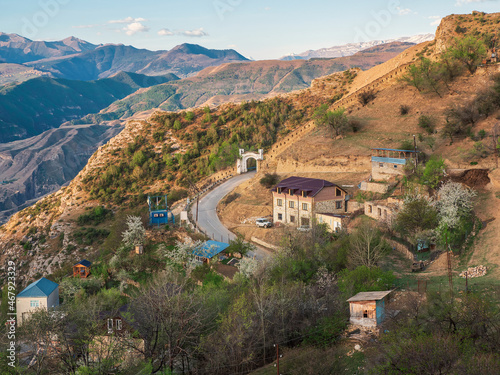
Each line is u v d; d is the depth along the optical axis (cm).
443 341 2752
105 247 9319
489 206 6019
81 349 4031
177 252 7525
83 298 6109
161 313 4050
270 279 5172
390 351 2892
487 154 7406
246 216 9300
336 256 5575
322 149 10588
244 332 3819
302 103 19812
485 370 2452
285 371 3516
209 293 4834
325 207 7825
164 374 3722
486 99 9094
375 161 8338
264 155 13138
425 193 6788
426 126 9775
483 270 4603
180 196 13550
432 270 5006
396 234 6156
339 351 3556
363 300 3794
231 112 19950
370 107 12281
